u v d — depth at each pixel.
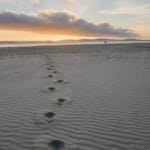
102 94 5.32
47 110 4.20
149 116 3.83
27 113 4.06
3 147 2.79
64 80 7.25
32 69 10.28
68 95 5.30
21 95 5.37
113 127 3.39
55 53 23.56
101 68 10.12
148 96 5.04
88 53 22.38
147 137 3.06
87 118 3.77
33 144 2.84
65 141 2.92
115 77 7.56
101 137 3.05
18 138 3.03
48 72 9.18
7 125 3.51
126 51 24.28
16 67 11.22
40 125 3.47
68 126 3.42
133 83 6.48
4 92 5.70
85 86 6.27
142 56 16.69
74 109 4.25
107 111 4.11
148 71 8.67
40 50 29.98
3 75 8.48
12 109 4.32
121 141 2.94
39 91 5.75
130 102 4.63
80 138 3.02
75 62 13.38
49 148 2.72
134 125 3.46
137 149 2.74
